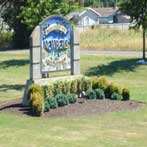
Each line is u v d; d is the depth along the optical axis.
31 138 14.24
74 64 21.14
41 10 29.34
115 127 15.83
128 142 13.91
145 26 33.00
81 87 20.44
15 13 55.44
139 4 32.47
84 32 60.28
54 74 24.41
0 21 60.69
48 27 20.06
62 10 30.38
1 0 56.44
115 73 31.48
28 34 54.88
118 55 40.38
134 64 33.16
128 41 52.19
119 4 33.78
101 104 19.22
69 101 19.11
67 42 20.86
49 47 20.17
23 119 16.97
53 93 19.41
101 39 56.56
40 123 16.36
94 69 33.41
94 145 13.48
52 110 18.17
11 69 36.19
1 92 25.19
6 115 17.69
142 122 16.61
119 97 20.38
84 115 17.61
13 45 57.31
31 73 19.75
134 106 19.39
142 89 25.41
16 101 20.97
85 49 51.25
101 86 20.67
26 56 44.03
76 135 14.70
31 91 18.69
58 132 15.06
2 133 14.88
